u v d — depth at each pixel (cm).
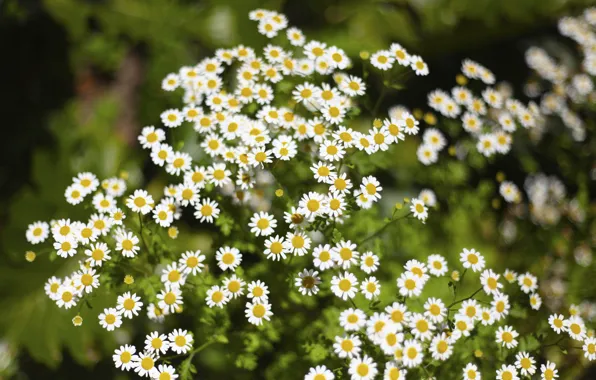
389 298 108
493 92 118
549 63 126
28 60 147
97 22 147
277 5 137
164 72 136
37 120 143
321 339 108
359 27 134
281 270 109
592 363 114
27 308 123
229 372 111
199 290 107
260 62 113
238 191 110
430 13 135
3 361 121
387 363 103
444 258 110
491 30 136
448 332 105
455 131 116
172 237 108
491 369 109
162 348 105
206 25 136
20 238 127
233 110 111
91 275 106
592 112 125
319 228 106
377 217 115
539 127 122
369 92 130
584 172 123
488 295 111
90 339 119
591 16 126
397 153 119
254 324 108
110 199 109
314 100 111
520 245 117
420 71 113
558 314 112
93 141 136
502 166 126
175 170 109
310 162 110
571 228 119
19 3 144
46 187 130
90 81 147
